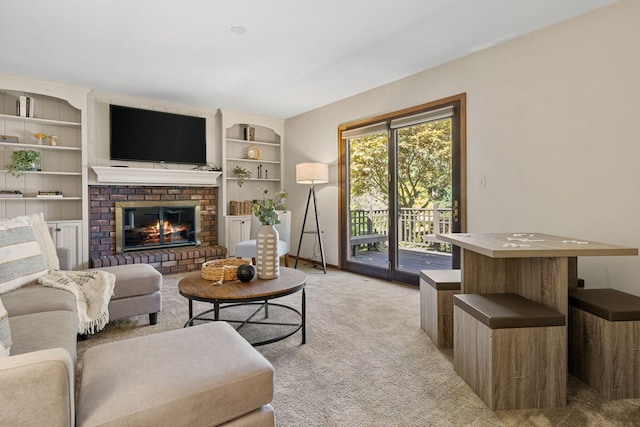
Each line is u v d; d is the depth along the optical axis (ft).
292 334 8.29
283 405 5.60
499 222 10.57
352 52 11.02
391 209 14.08
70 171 14.58
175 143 16.57
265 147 20.13
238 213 18.26
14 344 4.61
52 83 13.53
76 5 8.29
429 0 8.19
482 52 10.91
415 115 12.92
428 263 13.05
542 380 5.54
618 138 8.29
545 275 6.05
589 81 8.72
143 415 3.34
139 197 15.97
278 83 13.89
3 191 12.91
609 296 6.56
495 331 5.42
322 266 17.10
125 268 9.35
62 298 6.70
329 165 16.90
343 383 6.28
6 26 9.26
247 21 9.11
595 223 8.66
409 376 6.53
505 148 10.40
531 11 8.68
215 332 5.04
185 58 11.41
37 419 2.88
